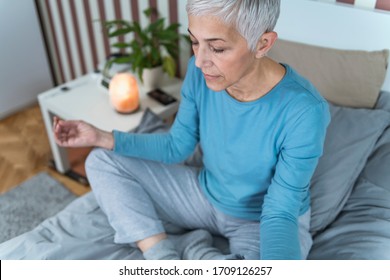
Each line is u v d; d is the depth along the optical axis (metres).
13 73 2.43
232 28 0.76
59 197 1.90
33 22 2.41
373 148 1.23
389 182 1.16
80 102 1.74
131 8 1.99
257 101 0.93
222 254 1.08
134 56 1.72
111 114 1.66
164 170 1.20
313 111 0.88
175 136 1.18
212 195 1.16
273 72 0.92
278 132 0.94
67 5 2.30
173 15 1.84
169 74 1.75
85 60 2.46
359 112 1.25
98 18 2.19
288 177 0.93
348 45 1.36
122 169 1.15
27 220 1.78
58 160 1.98
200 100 1.05
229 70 0.82
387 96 1.33
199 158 1.42
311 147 0.90
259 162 1.01
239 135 1.00
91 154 1.18
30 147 2.23
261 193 1.08
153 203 1.18
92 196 1.31
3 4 2.22
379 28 1.28
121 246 1.14
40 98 1.78
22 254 1.08
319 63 1.34
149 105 1.72
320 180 1.19
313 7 1.37
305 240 1.07
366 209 1.17
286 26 1.46
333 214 1.19
